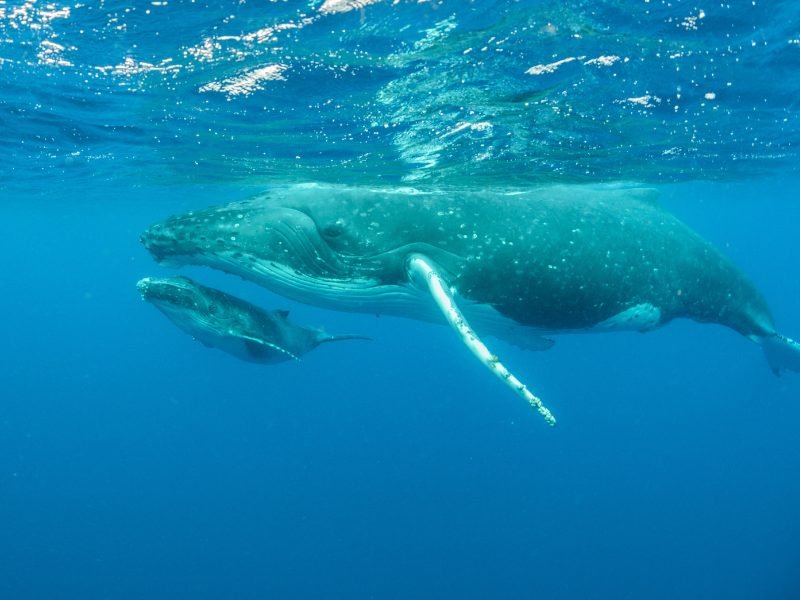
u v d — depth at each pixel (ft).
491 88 35.09
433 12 26.73
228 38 29.91
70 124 47.85
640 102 38.58
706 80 36.04
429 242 24.23
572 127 42.22
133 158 60.13
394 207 24.17
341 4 26.32
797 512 86.38
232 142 48.78
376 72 33.37
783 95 40.01
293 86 36.06
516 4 25.99
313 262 24.02
